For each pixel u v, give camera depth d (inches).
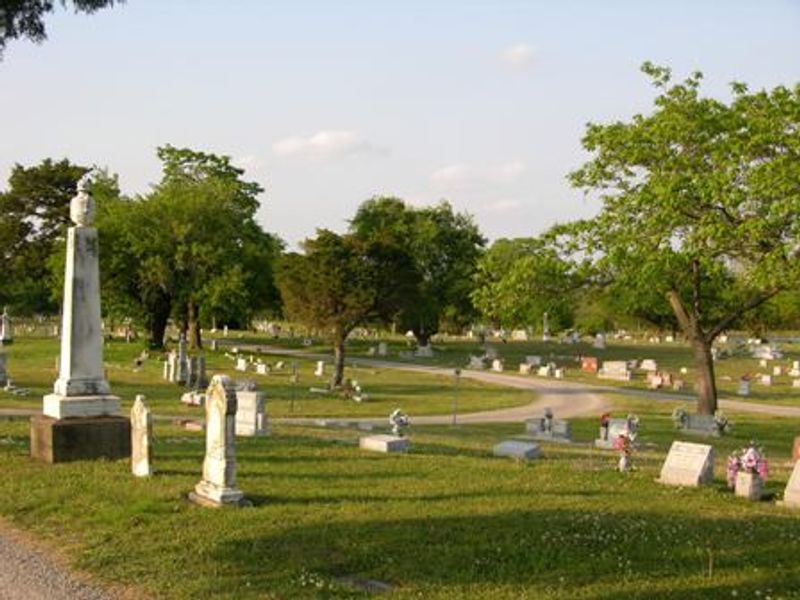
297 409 1512.1
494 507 544.4
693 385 2300.7
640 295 1515.7
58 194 3489.2
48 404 709.9
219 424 540.7
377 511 527.5
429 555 439.8
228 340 3521.2
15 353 2413.9
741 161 1124.5
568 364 2866.6
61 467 655.1
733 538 482.0
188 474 630.5
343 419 1380.4
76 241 714.2
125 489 575.2
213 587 388.8
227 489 537.3
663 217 1175.6
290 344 3405.5
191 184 2689.5
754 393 2154.3
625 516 529.0
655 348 3700.8
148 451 621.6
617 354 3356.3
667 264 1216.8
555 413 1652.3
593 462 830.5
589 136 1353.3
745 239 1107.9
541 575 411.8
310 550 444.8
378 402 1694.1
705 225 1114.1
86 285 716.0
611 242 1309.1
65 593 387.9
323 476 644.1
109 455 698.8
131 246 2423.7
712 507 575.2
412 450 839.1
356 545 453.4
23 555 445.4
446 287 3240.7
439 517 513.3
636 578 408.8
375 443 821.9
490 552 446.6
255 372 2225.6
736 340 4195.4
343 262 1843.0
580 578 407.8
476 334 4490.7
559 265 1378.0
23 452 725.3
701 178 1141.1
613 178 1352.1
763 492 641.6
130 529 483.2
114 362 2297.0
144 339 2854.3
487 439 1162.6
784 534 493.7
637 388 2187.5
